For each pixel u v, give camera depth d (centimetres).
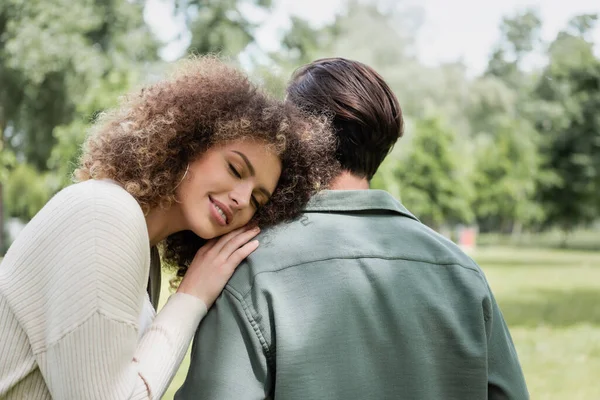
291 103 163
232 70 160
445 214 2989
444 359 142
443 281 146
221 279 147
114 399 130
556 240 4694
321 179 158
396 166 2372
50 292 131
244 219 153
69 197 136
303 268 144
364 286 142
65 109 1984
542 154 3628
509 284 1462
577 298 1191
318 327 138
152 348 139
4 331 135
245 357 140
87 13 1922
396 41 2439
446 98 2784
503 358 147
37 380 138
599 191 3594
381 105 162
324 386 136
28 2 1895
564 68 3531
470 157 3042
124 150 147
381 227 152
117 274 131
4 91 2052
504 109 3070
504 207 3722
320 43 2577
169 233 159
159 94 153
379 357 139
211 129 150
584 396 529
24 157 2262
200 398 139
